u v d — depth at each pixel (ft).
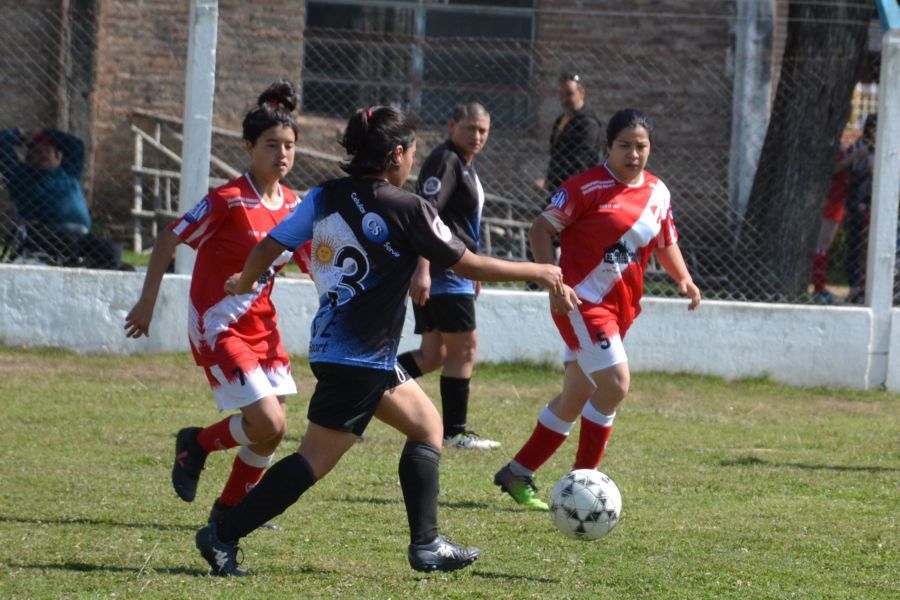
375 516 59.82
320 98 151.53
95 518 57.52
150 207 153.28
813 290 137.80
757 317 114.21
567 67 154.10
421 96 150.10
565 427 63.31
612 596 46.57
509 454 79.71
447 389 81.46
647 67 155.74
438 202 77.71
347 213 44.86
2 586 45.16
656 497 66.90
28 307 108.68
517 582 48.19
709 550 54.65
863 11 134.10
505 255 142.00
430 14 155.63
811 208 131.54
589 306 62.03
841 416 99.96
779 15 160.66
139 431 80.33
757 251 132.05
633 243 62.18
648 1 156.04
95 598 43.78
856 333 114.73
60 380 97.86
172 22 156.66
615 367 61.62
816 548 55.42
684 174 152.97
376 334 44.86
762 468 76.18
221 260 53.88
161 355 110.22
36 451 73.05
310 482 45.96
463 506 63.52
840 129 134.00
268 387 53.78
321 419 45.27
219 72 151.43
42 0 144.66
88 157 149.07
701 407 100.83
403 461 47.32
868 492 69.41
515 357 113.50
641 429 89.81
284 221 45.96
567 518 52.39
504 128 147.02
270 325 55.21
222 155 152.97
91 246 116.78
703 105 154.81
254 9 150.71
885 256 114.62
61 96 146.61
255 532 55.67
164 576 47.26
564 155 119.65
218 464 72.64
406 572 49.16
